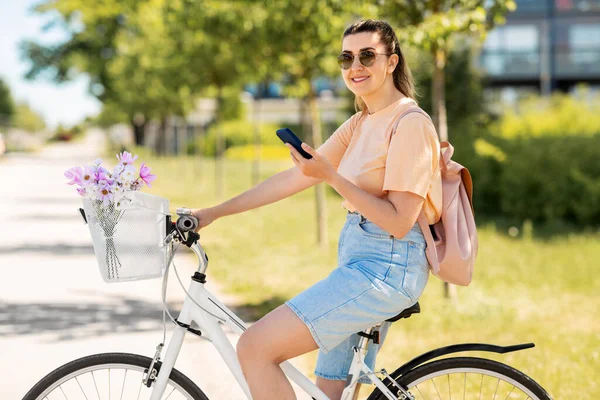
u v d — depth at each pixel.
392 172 3.18
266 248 12.58
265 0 11.26
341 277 3.20
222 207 3.59
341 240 3.40
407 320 7.42
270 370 3.16
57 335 6.89
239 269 10.41
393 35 3.41
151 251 3.18
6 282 9.51
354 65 3.34
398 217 3.17
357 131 3.49
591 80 35.56
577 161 15.91
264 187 3.62
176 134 55.44
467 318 7.62
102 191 3.08
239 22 12.55
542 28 35.09
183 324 3.32
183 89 23.83
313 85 12.98
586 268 10.77
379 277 3.20
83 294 8.75
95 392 4.12
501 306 8.07
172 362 3.32
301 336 3.14
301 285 9.32
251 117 55.22
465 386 4.04
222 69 19.36
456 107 24.53
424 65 20.52
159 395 3.32
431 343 6.75
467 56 24.91
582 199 15.54
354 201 3.15
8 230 14.97
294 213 18.77
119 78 40.44
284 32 11.75
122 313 7.79
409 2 8.22
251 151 50.41
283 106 55.22
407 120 3.21
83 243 13.12
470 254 3.35
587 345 6.68
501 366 3.33
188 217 3.27
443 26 7.79
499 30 35.31
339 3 10.02
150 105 36.03
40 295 8.70
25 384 5.51
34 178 32.47
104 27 54.59
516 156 16.78
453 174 3.45
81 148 98.81
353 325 3.18
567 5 35.22
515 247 12.79
